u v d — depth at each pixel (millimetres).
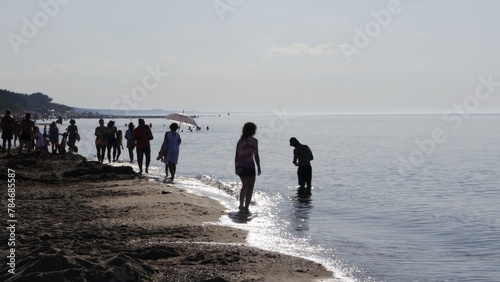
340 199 17406
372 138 71312
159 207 13203
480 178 24609
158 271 7387
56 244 8531
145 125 22656
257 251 9141
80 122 193500
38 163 24406
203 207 13914
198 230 10758
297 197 17781
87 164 22531
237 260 8375
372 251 9977
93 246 8555
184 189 17812
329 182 22734
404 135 81125
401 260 9352
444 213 14758
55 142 31953
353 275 8141
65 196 14977
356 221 13359
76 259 6656
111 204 13539
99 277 6305
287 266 8289
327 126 142125
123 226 10773
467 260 9469
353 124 166500
